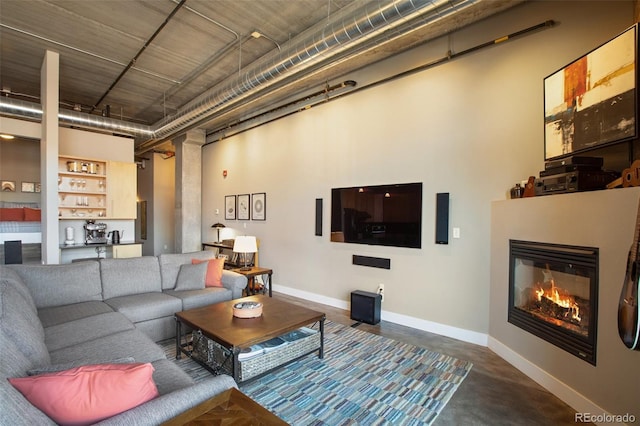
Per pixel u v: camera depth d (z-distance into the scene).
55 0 3.25
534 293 2.70
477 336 3.28
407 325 3.80
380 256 4.09
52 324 2.50
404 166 3.86
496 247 3.08
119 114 6.87
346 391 2.37
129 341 2.22
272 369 2.44
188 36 3.91
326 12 3.42
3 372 1.12
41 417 0.96
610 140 2.16
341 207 4.53
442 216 3.51
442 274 3.54
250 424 1.06
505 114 3.12
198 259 4.08
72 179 5.62
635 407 1.76
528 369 2.61
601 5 2.62
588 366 2.06
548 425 2.00
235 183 6.66
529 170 2.97
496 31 3.19
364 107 4.29
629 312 1.63
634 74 2.00
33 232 6.62
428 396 2.31
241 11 3.42
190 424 1.06
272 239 5.72
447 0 2.26
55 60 4.28
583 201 2.15
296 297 5.15
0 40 4.01
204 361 2.51
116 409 1.11
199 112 4.74
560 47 2.82
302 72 3.68
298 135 5.24
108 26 3.71
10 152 6.99
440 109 3.57
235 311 2.71
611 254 1.94
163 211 9.51
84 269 3.19
